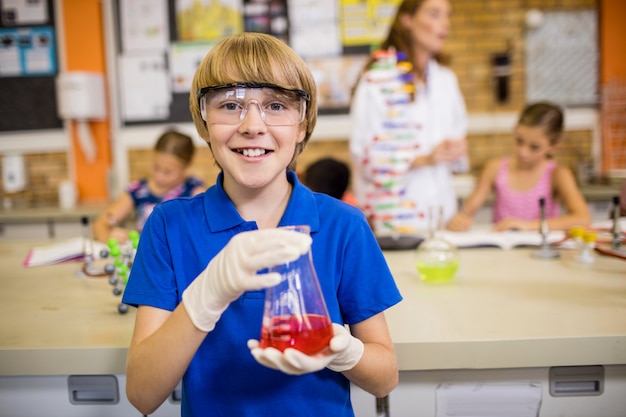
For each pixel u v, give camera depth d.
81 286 1.42
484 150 3.80
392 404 1.02
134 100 3.81
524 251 1.74
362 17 3.68
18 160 3.75
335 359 0.74
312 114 0.93
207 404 0.85
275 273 0.66
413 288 1.31
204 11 3.73
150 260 0.88
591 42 3.73
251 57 0.85
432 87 2.49
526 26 3.71
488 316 1.07
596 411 1.01
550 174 2.49
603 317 1.05
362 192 2.22
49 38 3.80
